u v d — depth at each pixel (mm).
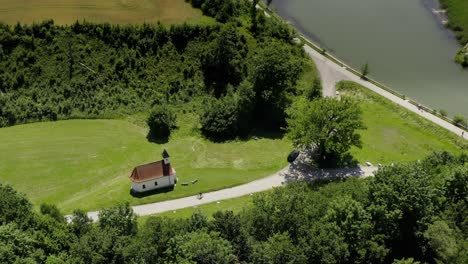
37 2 146250
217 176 112250
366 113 134000
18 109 127250
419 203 86062
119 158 117000
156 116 124625
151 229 79875
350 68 148500
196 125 129500
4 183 98875
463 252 79938
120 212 86188
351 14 170375
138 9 148375
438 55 155000
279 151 122062
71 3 147000
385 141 125125
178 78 138750
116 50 138500
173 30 142375
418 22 167875
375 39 160250
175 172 110000
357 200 89062
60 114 128750
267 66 127125
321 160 117688
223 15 148750
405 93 141250
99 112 130000
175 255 75875
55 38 136250
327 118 114938
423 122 130500
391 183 87562
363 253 80312
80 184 109188
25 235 77875
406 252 87188
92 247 75500
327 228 81938
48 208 91688
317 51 153500
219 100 130500
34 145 118812
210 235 77312
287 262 76125
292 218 82938
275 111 130250
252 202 96250
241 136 127812
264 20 153000
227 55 139250
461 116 130250
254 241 80188
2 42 133250
